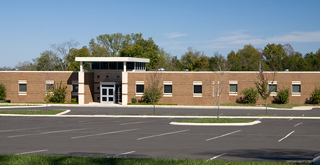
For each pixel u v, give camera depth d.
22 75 56.84
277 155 15.75
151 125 27.67
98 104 53.66
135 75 54.31
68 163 13.16
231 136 21.55
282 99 51.16
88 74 55.78
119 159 13.80
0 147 17.69
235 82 52.41
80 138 20.72
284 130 24.39
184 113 39.31
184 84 53.28
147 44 107.19
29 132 23.38
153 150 16.91
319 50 100.69
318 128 25.52
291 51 109.44
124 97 53.69
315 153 16.23
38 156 14.42
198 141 19.64
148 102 53.72
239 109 45.72
